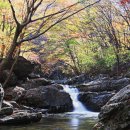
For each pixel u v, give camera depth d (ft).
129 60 101.55
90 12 88.53
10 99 58.65
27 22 25.29
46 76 125.08
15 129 34.55
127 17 86.02
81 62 117.08
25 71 67.92
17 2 50.49
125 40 96.07
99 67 110.93
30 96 59.21
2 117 39.17
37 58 96.68
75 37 74.43
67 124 39.37
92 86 73.72
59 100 61.11
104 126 26.08
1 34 56.85
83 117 49.67
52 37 79.82
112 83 71.97
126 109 25.61
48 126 37.24
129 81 71.20
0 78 62.54
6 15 54.60
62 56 110.83
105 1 86.99
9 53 24.89
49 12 53.62
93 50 105.19
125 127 25.22
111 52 94.07
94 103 65.57
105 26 94.32
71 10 48.98
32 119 40.75
